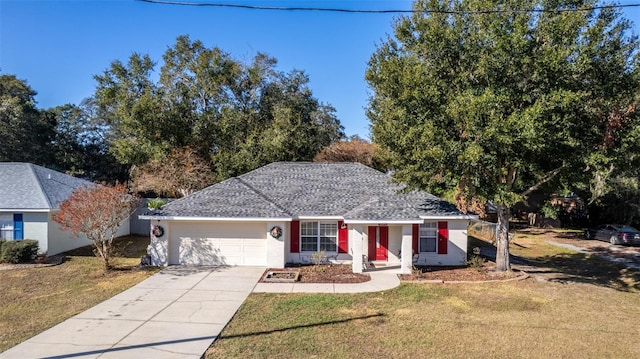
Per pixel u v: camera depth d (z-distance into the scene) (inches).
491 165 604.1
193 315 453.7
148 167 1249.4
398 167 682.8
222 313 462.0
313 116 1628.9
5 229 777.6
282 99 1611.7
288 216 704.4
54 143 1983.3
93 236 679.7
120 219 705.6
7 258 712.4
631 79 545.6
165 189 1228.5
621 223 1337.4
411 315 468.8
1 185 832.9
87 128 2122.3
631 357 364.2
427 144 561.0
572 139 546.0
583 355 366.6
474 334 411.8
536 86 553.3
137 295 531.8
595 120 569.6
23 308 474.0
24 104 1775.3
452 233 755.4
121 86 1332.4
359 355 355.9
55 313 456.1
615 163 585.0
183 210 721.0
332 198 796.0
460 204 1152.8
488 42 562.3
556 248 1043.9
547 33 528.7
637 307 521.3
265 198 779.4
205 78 1418.6
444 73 613.6
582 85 553.6
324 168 932.6
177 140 1305.4
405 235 679.1
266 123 1499.8
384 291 569.9
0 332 395.2
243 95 1588.3
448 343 386.9
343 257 753.0
